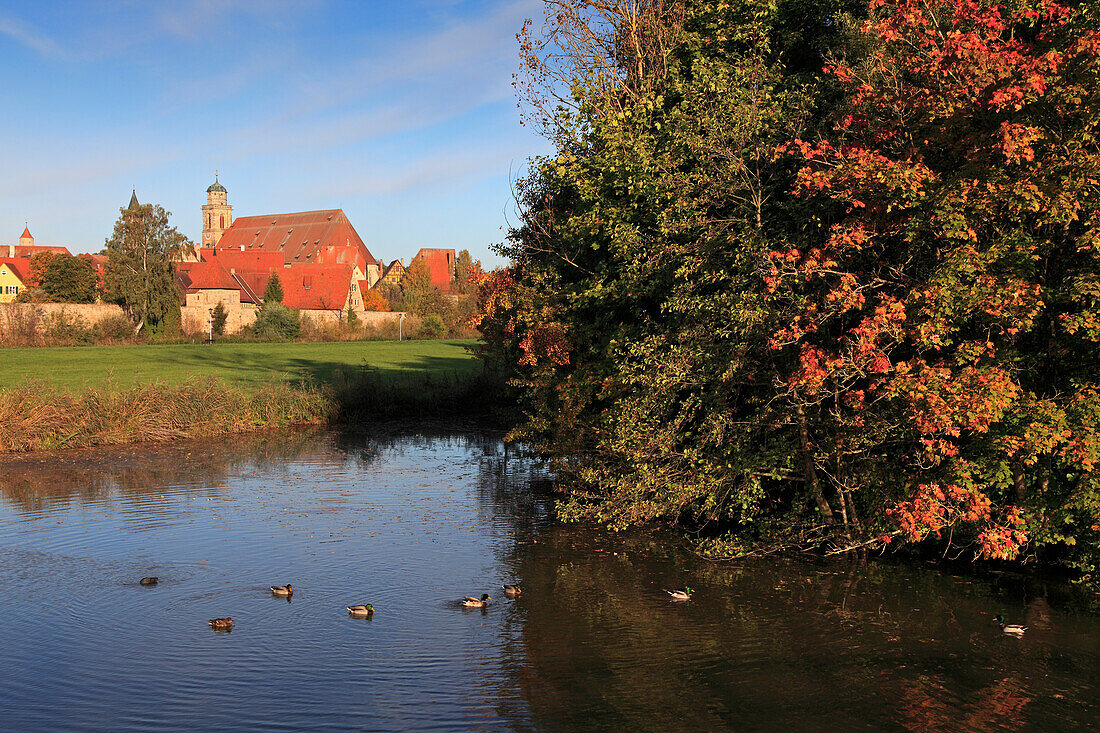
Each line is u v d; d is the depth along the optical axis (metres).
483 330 22.55
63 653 9.83
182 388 30.09
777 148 11.73
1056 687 8.86
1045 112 10.34
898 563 13.23
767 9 16.23
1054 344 11.48
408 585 12.45
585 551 14.30
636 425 14.30
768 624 10.76
